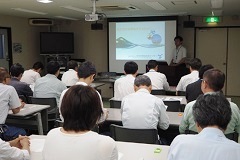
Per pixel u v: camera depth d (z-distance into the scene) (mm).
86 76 2967
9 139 3303
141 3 6180
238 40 8789
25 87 4496
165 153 2037
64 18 9422
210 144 1289
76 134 1363
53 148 1353
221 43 8945
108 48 9508
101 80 7414
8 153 1755
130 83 4180
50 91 4438
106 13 8094
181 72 5801
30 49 9414
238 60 8867
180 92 4762
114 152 1347
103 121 3137
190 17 8969
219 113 1312
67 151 1318
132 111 2834
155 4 6352
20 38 8953
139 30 9109
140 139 2619
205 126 1354
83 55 10055
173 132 3414
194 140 1328
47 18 9344
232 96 9039
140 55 9195
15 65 4535
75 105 1358
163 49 8938
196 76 4594
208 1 5883
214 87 2287
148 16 8938
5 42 8500
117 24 9305
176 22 8727
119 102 3947
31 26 9414
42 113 4105
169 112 3633
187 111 2492
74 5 6430
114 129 2719
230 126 2418
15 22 8711
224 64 9008
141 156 1981
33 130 4020
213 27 8922
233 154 1250
